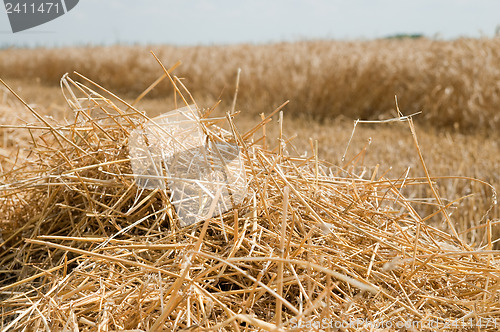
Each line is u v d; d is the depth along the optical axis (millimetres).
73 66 15445
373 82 7949
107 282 1493
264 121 2004
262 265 1522
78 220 1940
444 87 7004
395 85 7703
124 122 2107
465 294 1563
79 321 1335
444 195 3131
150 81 12906
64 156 1931
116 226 1701
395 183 2008
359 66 7980
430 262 1648
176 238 1646
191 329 1198
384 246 1717
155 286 1419
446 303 1518
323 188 1943
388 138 5293
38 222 1922
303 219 1758
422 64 7602
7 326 1367
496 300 1533
